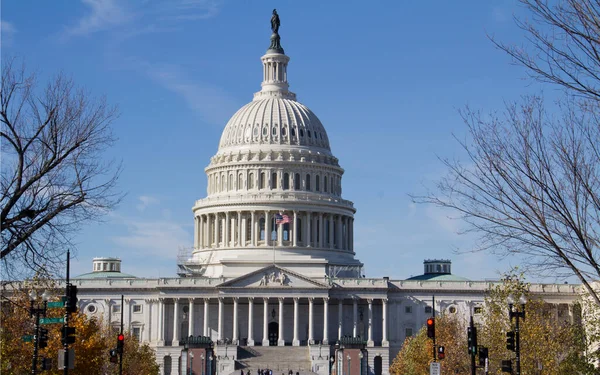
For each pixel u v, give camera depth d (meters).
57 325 105.19
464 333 160.38
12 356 100.94
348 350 191.00
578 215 52.94
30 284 105.75
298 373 195.75
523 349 113.00
